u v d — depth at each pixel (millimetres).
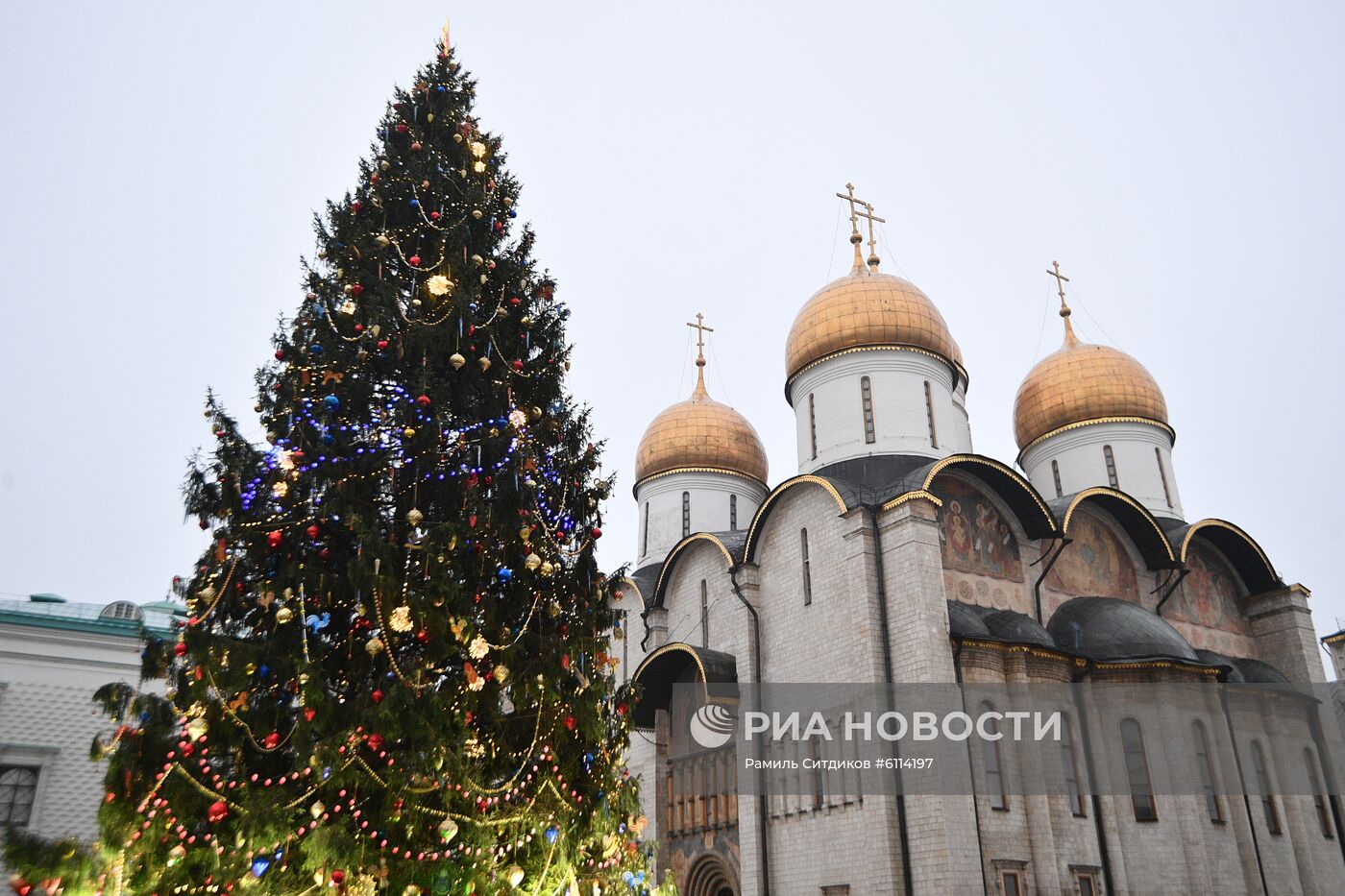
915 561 23875
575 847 11453
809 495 27672
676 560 33594
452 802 10219
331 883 9016
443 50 16094
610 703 12672
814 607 26516
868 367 32969
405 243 13453
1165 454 35094
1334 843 27578
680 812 30031
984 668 23688
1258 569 32156
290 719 10266
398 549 10922
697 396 43062
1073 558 28984
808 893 24438
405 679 10234
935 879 21203
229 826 9391
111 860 8664
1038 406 36344
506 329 13461
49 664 25203
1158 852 23641
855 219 37344
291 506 10945
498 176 15164
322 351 12117
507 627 11727
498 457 11914
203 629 10195
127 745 9266
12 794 24031
